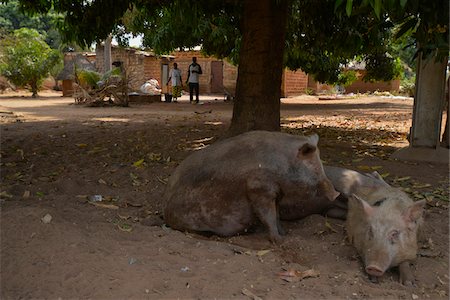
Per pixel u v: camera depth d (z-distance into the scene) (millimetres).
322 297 3387
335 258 4141
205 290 3375
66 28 9742
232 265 3785
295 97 31531
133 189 6062
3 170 7023
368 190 4742
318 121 14570
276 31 8422
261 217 4574
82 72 21797
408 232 3775
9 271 3592
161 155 8055
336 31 9703
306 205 4891
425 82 7785
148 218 5070
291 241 4441
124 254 3885
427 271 3912
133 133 10820
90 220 4785
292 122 14125
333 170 5219
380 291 3506
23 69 26609
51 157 7945
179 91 24469
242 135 4977
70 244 3934
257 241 4617
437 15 4289
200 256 3953
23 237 4027
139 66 33938
